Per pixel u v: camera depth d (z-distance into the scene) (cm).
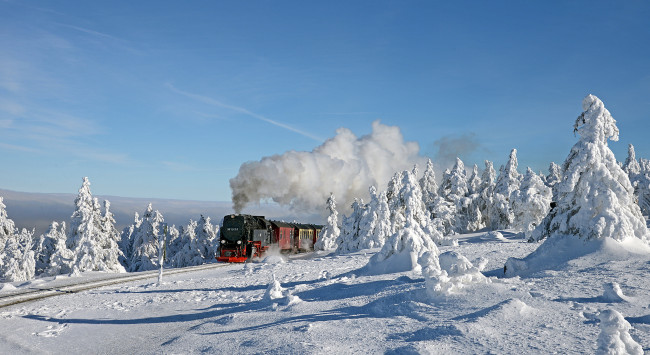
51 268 3953
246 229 3966
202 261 5581
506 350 579
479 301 913
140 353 939
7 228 4594
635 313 743
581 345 579
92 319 1358
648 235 1462
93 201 4341
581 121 1652
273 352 719
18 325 1278
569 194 1609
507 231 4769
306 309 1148
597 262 1333
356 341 722
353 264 2583
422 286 1176
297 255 5169
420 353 590
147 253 5850
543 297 906
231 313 1298
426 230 3884
